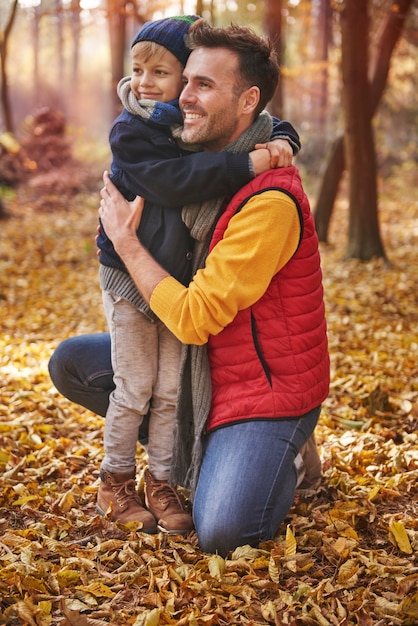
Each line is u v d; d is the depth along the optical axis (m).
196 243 2.54
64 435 3.74
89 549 2.46
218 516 2.40
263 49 2.41
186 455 2.62
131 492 2.71
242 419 2.51
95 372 2.78
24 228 11.48
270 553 2.39
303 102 24.22
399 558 2.41
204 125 2.39
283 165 2.45
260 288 2.40
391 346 5.36
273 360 2.50
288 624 2.07
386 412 3.92
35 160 15.77
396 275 8.00
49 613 2.11
